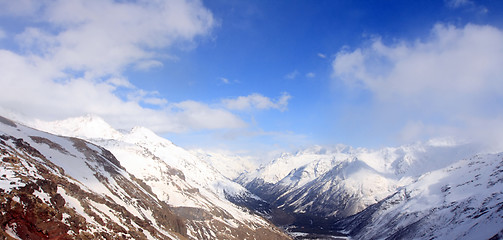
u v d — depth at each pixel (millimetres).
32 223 63844
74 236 70750
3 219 58188
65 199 86000
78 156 159125
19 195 65938
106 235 82500
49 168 109625
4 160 83562
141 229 109938
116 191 143000
